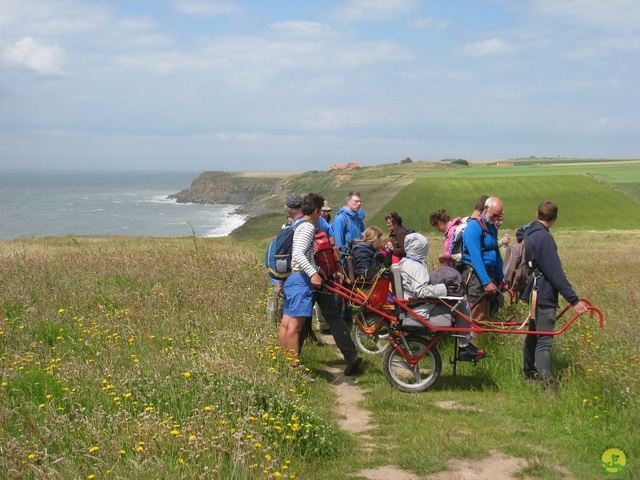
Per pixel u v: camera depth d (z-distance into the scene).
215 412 5.62
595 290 13.12
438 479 5.03
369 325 9.76
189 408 5.87
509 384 7.74
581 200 76.12
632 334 8.12
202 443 5.03
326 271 8.30
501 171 125.75
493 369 8.30
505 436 6.00
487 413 6.82
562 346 8.14
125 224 98.69
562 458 5.39
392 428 6.34
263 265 14.55
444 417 6.69
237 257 15.77
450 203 78.19
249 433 5.21
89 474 4.63
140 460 4.86
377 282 8.04
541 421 6.46
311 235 7.92
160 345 8.38
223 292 11.24
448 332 7.77
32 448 4.94
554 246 7.29
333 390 7.74
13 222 99.19
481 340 8.97
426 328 7.65
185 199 188.25
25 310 10.09
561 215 66.81
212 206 160.00
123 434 5.23
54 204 147.25
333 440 5.70
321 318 11.20
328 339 10.78
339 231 11.09
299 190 168.38
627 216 65.25
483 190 86.50
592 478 4.97
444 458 5.38
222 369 6.57
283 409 5.87
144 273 13.21
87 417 5.50
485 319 8.84
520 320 9.18
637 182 89.94
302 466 5.19
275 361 7.51
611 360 7.00
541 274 7.36
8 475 4.55
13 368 6.85
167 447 5.10
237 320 9.54
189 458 4.88
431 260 16.77
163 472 4.64
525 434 6.07
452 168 159.00
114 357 7.47
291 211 8.26
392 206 78.19
